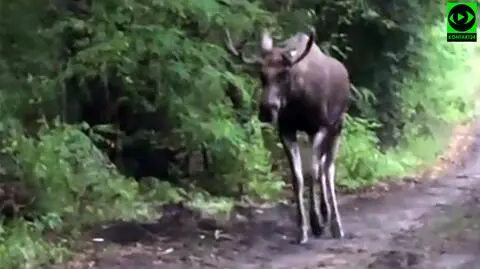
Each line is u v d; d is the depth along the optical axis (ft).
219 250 37.06
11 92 43.21
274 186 50.26
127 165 49.57
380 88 66.18
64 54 46.60
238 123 52.24
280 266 34.50
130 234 39.01
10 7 44.45
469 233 37.37
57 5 47.14
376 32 63.82
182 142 48.24
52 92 44.39
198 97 46.26
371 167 56.59
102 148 48.80
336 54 64.18
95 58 43.55
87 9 47.29
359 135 59.47
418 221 43.01
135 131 49.16
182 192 46.88
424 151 69.26
